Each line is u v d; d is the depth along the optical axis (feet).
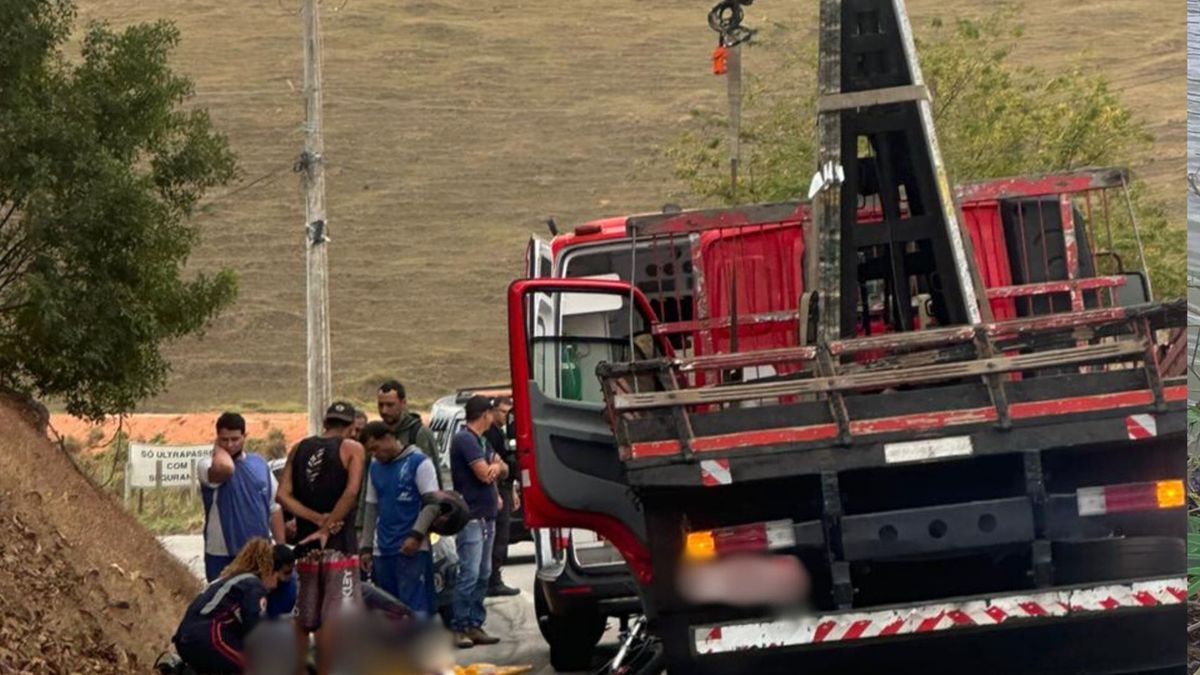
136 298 100.58
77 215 97.25
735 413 41.42
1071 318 41.01
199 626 45.60
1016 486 42.34
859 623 40.98
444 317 451.53
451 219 513.04
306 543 59.26
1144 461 41.63
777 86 169.17
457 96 602.03
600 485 47.91
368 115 581.94
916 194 46.39
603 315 58.90
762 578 41.91
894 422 41.14
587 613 61.05
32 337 99.71
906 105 43.73
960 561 43.57
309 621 45.73
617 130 567.59
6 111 98.07
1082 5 444.14
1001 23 165.17
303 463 60.39
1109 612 40.57
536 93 604.49
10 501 62.54
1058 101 156.56
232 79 602.85
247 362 417.90
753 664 41.73
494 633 74.08
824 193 43.88
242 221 506.48
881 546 41.42
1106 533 41.57
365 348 433.07
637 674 50.19
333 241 493.77
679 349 54.49
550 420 48.06
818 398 42.22
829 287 43.93
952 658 42.09
